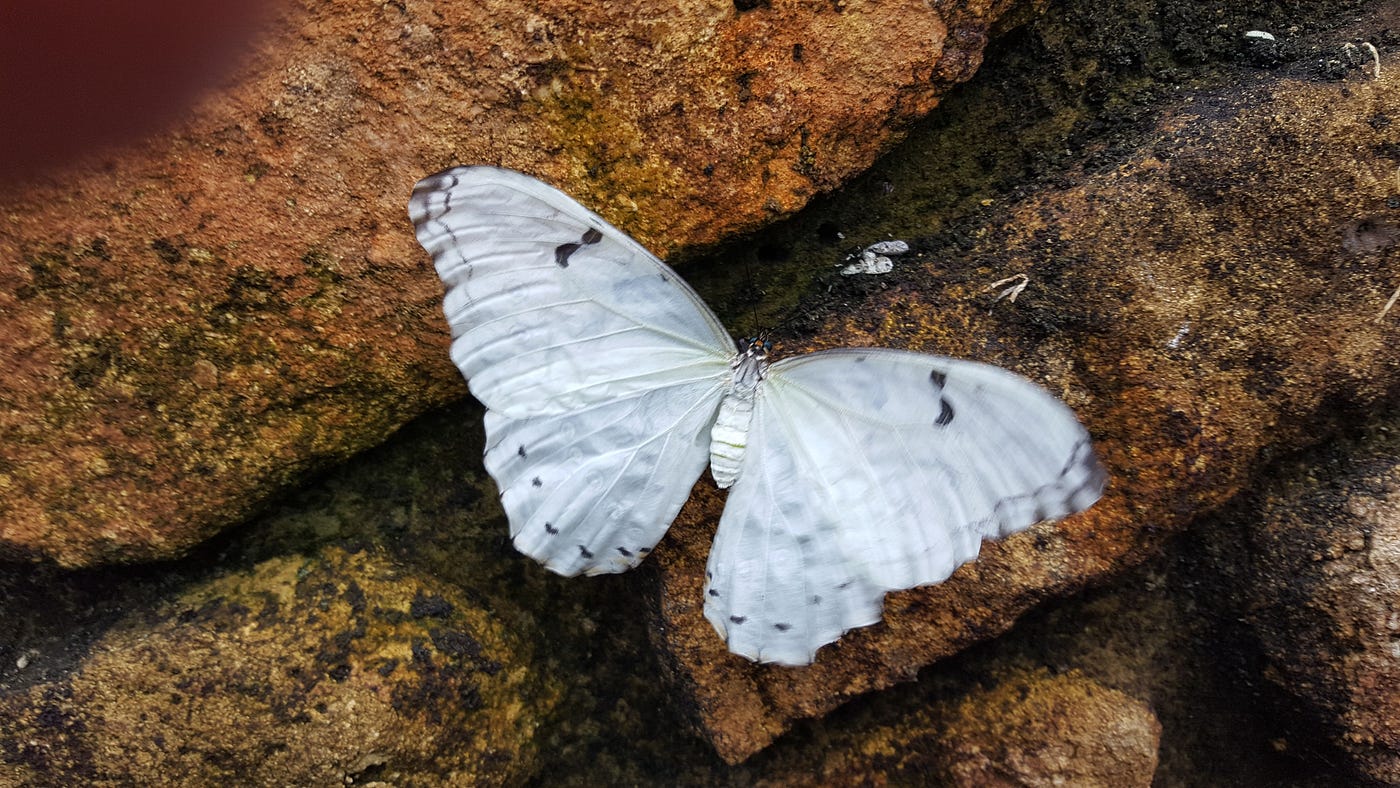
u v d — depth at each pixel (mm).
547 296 125
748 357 137
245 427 143
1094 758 146
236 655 141
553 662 163
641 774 162
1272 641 143
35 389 135
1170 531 142
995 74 150
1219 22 146
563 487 139
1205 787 156
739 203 142
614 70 132
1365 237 134
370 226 136
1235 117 139
